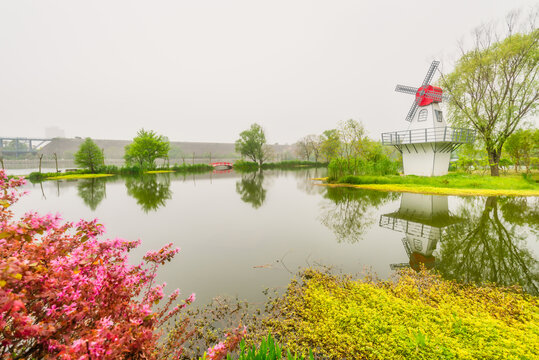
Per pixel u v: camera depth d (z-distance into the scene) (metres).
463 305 3.84
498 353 2.77
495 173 21.50
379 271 5.26
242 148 56.19
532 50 18.81
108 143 76.12
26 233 1.72
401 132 24.47
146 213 10.96
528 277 4.85
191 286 4.68
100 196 15.65
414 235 7.62
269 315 3.76
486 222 8.79
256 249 6.64
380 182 20.28
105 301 1.93
